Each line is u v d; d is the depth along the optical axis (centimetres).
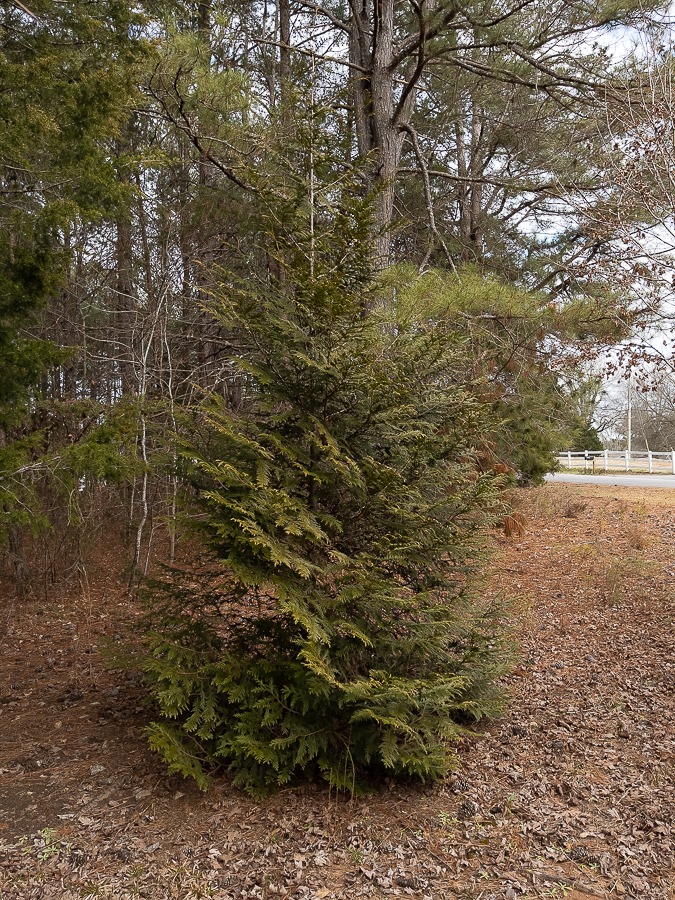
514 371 859
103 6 641
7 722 507
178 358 1070
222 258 1044
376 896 305
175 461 439
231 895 308
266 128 728
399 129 926
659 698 515
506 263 1294
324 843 347
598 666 592
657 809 367
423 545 426
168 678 406
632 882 310
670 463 2383
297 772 427
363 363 403
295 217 455
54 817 373
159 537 1073
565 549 987
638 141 682
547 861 330
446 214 1500
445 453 439
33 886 315
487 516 462
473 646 456
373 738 398
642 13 725
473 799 393
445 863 331
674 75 692
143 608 472
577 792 394
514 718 504
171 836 354
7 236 584
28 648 697
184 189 1202
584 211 761
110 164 666
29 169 594
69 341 1216
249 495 380
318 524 430
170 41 698
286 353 412
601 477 1933
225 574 430
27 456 557
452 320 727
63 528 879
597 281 811
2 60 536
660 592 767
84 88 607
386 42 920
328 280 407
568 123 1065
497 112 1226
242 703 421
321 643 386
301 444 444
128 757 443
